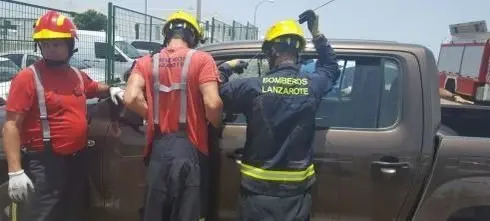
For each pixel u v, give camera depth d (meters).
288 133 2.82
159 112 2.96
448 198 3.00
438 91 3.18
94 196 3.39
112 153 3.32
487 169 2.97
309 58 3.22
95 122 3.37
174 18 3.09
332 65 3.02
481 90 16.89
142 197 3.29
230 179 3.18
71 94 3.21
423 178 3.04
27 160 3.21
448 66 20.33
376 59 3.19
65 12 9.62
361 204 3.08
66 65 3.26
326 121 3.17
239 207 2.95
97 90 3.43
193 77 2.93
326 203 3.11
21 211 3.27
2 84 8.27
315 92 2.86
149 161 3.04
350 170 3.07
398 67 3.15
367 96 3.16
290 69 2.87
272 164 2.82
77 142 3.23
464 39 18.75
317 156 3.09
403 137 3.05
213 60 3.02
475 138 3.03
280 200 2.83
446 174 3.00
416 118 3.07
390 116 3.11
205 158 3.06
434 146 3.07
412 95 3.10
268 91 2.82
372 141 3.06
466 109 4.60
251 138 2.88
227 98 2.92
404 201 3.05
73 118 3.20
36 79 3.12
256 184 2.85
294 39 2.87
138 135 3.27
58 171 3.21
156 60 2.98
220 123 3.01
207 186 3.12
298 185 2.84
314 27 3.06
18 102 3.09
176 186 2.92
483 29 17.36
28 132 3.17
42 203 3.20
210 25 20.78
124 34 13.78
